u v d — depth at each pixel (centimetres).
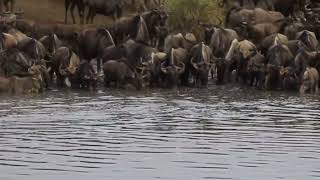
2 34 9369
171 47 9744
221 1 12356
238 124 6538
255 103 7906
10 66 8838
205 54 9506
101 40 9912
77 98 8138
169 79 9175
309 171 4894
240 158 5225
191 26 11538
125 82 9044
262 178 4725
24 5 12306
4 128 6244
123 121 6631
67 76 9094
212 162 5109
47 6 12469
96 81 8962
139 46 9519
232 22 11488
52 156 5247
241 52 9706
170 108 7431
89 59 10081
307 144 5703
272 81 9250
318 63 9344
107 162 5091
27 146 5553
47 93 8531
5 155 5262
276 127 6400
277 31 11025
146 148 5519
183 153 5369
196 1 11569
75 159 5166
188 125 6462
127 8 12425
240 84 9662
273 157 5262
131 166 4991
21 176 4725
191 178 4716
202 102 7938
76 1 11475
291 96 8569
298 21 11400
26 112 7088
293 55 9744
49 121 6594
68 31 10625
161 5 11794
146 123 6544
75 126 6362
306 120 6781
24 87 8425
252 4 12488
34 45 9269
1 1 11294
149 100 8031
